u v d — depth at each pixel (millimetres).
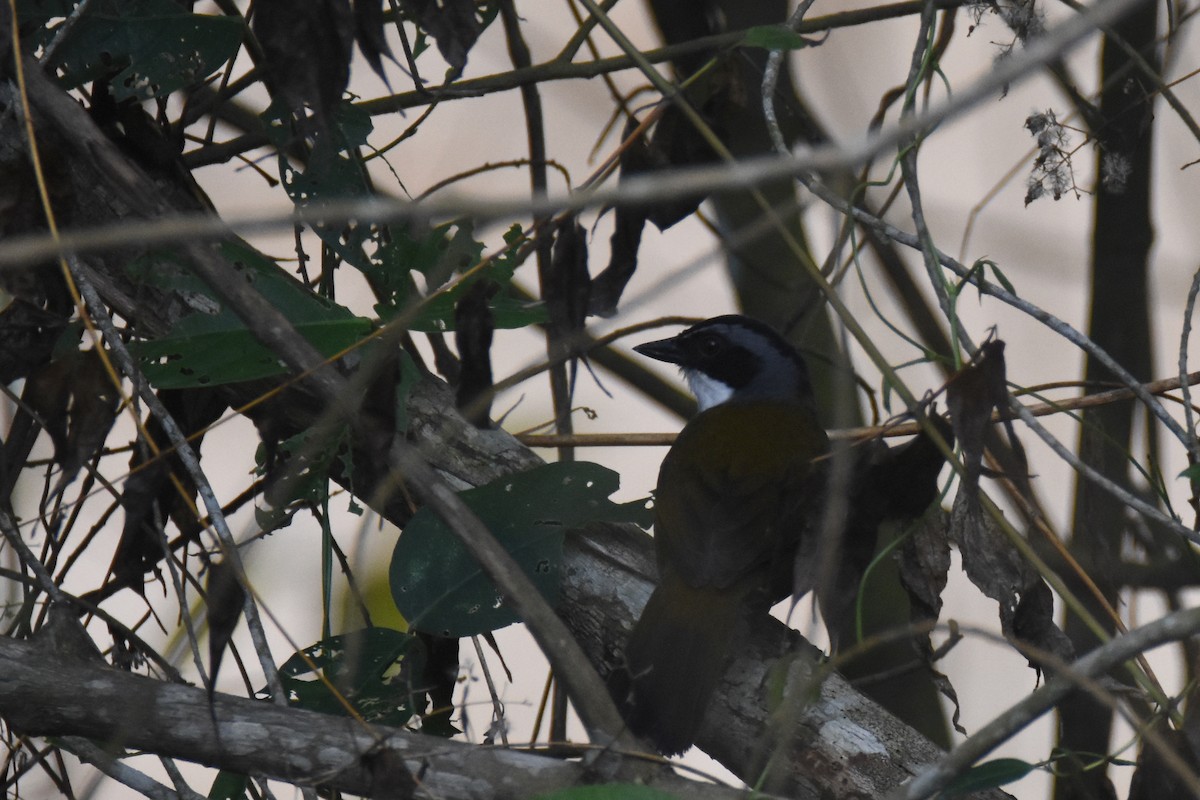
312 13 6555
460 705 7312
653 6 10703
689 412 11562
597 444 9117
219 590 6254
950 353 11266
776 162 4086
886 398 7312
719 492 8336
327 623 7410
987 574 6797
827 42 12531
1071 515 9945
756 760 5805
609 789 4531
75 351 6957
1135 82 9352
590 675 5613
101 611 6988
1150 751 6660
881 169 11945
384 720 7297
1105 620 9531
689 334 10672
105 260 7793
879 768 6871
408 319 5973
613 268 8023
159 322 7684
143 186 6086
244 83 8664
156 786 6617
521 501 7492
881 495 6730
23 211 7004
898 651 10141
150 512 7707
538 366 7371
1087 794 7250
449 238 8289
